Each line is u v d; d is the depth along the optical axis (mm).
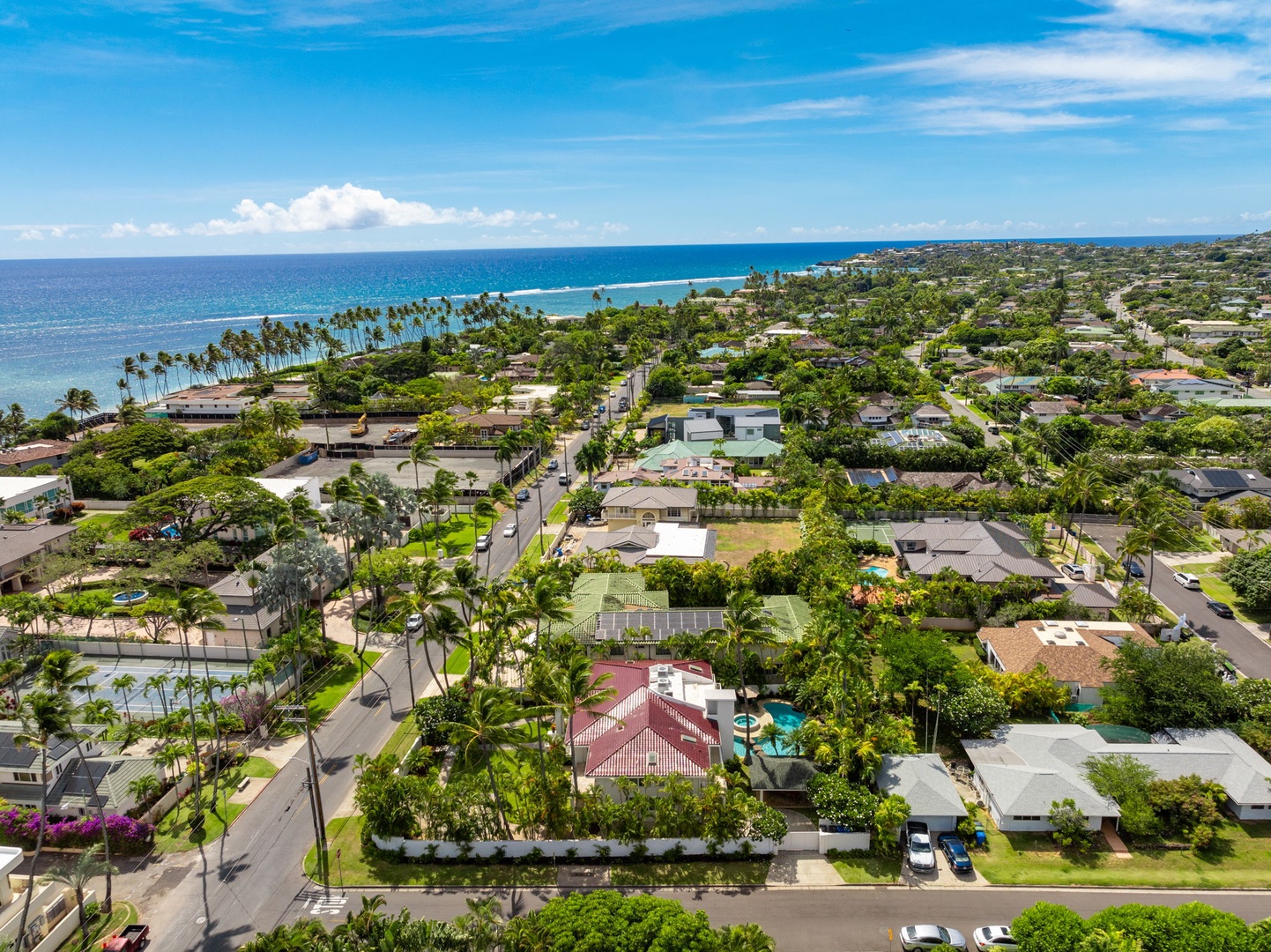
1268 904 51531
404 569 95875
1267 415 159750
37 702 53156
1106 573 102312
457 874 55688
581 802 59188
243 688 75188
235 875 55750
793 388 198000
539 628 78188
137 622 95875
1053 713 70125
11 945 48031
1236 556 94750
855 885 53875
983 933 48250
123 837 57812
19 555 103312
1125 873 54438
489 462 159750
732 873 55125
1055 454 152125
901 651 70250
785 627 79000
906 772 59938
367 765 60375
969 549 101250
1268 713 65188
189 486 114562
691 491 125250
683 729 63094
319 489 137625
